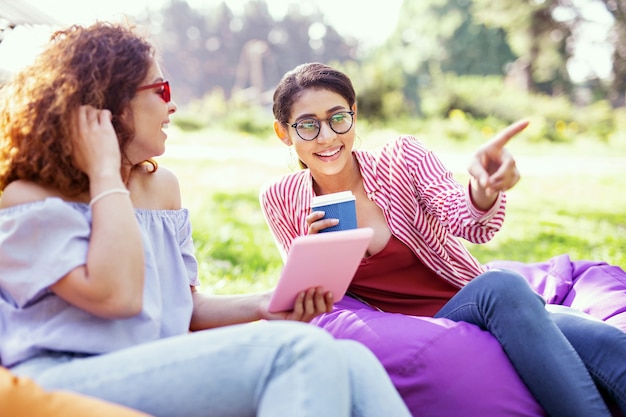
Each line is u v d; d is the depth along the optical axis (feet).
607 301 8.64
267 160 40.68
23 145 5.69
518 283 6.82
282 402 4.66
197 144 51.62
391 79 62.08
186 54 148.25
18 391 4.53
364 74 61.31
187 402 4.81
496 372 6.60
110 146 5.65
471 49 96.07
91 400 4.57
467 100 62.59
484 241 7.13
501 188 6.07
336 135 8.09
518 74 89.61
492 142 6.01
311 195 8.71
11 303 5.55
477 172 6.06
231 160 39.78
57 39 6.23
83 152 5.66
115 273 5.22
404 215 8.38
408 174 8.39
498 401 6.48
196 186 30.78
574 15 76.59
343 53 152.97
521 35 78.13
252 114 63.57
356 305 8.32
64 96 5.67
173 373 4.83
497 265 10.55
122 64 5.98
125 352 5.01
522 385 6.61
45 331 5.36
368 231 5.83
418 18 100.53
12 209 5.49
